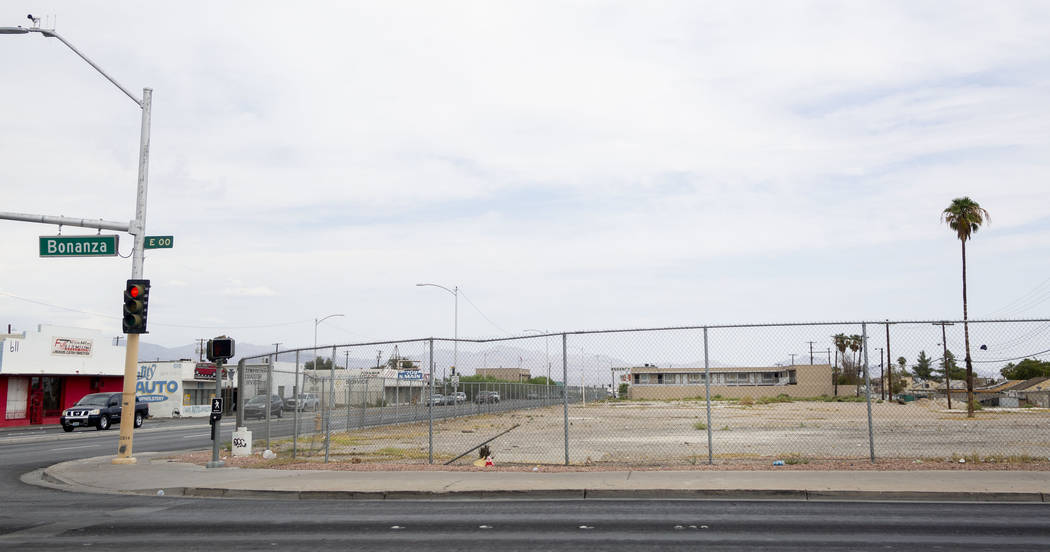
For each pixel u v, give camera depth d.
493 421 40.53
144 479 17.00
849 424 35.50
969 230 51.72
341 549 9.39
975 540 9.48
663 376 104.56
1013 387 89.50
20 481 18.33
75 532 10.81
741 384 104.75
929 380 123.50
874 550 8.94
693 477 14.89
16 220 20.02
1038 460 17.31
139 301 20.50
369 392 45.84
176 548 9.59
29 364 49.16
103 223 20.58
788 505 12.40
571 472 16.11
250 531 10.72
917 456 19.06
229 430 38.59
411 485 14.65
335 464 18.80
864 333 17.14
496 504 12.98
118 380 60.00
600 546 9.32
